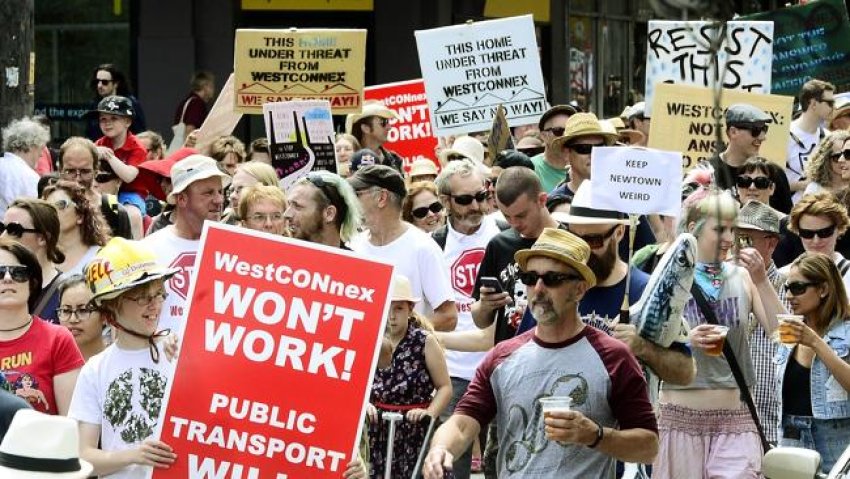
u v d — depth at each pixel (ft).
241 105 57.93
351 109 57.67
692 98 55.06
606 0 111.65
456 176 44.29
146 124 91.76
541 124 53.57
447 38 58.23
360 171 39.32
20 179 54.75
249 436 28.50
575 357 28.45
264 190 37.81
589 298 34.19
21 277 32.73
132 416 30.45
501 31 58.08
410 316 36.45
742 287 37.06
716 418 36.47
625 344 29.17
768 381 38.60
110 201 46.24
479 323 37.01
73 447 24.41
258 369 28.60
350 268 28.78
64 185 40.78
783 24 67.31
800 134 61.57
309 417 28.50
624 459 27.99
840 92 66.85
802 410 38.22
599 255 33.99
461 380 42.29
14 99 55.98
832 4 66.59
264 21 94.07
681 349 31.89
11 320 32.89
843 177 51.85
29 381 32.76
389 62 93.86
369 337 28.66
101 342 36.19
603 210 35.99
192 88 80.94
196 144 60.59
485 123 58.34
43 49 93.81
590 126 43.75
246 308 28.76
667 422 36.63
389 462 34.88
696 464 36.55
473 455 50.01
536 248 28.19
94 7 92.89
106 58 93.04
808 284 37.73
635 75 116.98
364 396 28.55
